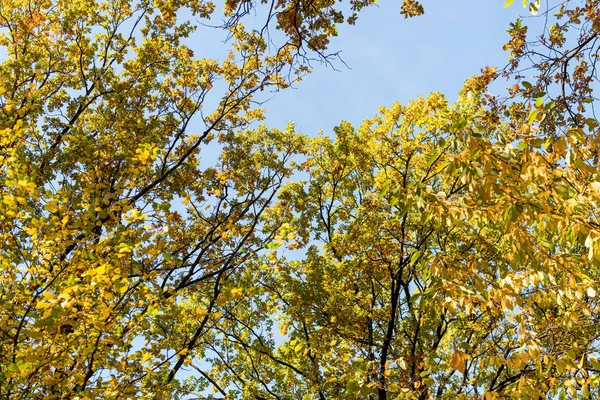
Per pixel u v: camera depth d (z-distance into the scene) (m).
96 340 4.14
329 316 10.15
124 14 10.53
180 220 9.00
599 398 5.23
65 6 10.10
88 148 6.26
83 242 4.58
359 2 6.41
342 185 12.77
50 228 4.35
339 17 6.50
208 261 7.66
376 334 10.19
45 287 4.32
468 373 8.66
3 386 4.00
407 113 10.26
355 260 9.97
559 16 5.98
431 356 4.89
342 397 8.12
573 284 3.52
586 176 3.50
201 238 9.27
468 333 8.84
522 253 3.47
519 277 3.73
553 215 3.36
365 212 10.56
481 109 8.27
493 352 4.09
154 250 4.38
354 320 9.83
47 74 9.19
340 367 6.24
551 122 4.09
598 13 5.33
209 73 10.75
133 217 4.34
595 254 3.17
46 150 8.08
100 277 3.90
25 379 4.13
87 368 4.51
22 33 8.99
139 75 10.52
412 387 4.85
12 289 4.30
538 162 3.23
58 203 4.50
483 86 5.59
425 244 9.50
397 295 9.48
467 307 3.67
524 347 3.61
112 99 9.86
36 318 4.07
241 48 10.41
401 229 9.76
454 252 8.76
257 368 10.57
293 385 9.80
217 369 10.68
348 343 9.88
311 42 6.44
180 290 7.71
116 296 4.53
